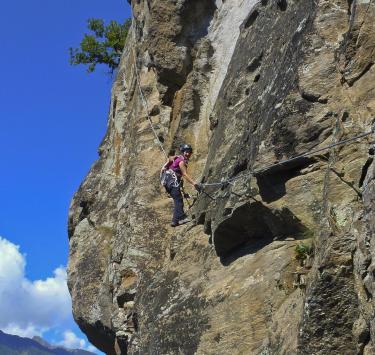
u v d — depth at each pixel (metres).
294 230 11.33
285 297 10.90
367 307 8.79
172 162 13.27
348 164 10.08
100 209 18.88
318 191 10.91
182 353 12.19
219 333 11.62
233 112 13.59
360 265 8.95
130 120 19.02
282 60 12.27
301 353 9.32
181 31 16.72
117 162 19.27
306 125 11.08
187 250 13.67
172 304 12.97
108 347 17.84
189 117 15.93
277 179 11.41
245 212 11.80
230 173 12.46
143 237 15.83
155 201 16.27
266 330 10.98
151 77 18.33
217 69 16.02
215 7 16.78
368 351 8.76
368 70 10.55
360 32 10.68
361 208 9.62
